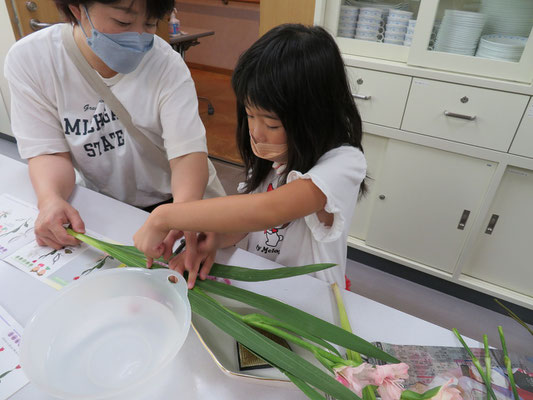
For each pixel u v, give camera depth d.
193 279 0.66
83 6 0.75
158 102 1.00
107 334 0.57
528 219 1.51
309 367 0.49
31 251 0.78
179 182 0.95
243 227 0.65
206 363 0.57
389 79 1.52
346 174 0.68
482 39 1.40
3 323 0.62
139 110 1.00
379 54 1.56
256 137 0.71
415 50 1.45
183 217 0.66
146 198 1.22
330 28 1.62
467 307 1.71
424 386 0.54
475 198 1.56
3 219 0.88
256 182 0.90
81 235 0.78
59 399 0.51
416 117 1.53
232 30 4.48
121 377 0.51
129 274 0.63
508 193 1.50
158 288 0.63
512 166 1.44
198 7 4.56
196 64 4.90
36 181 0.93
